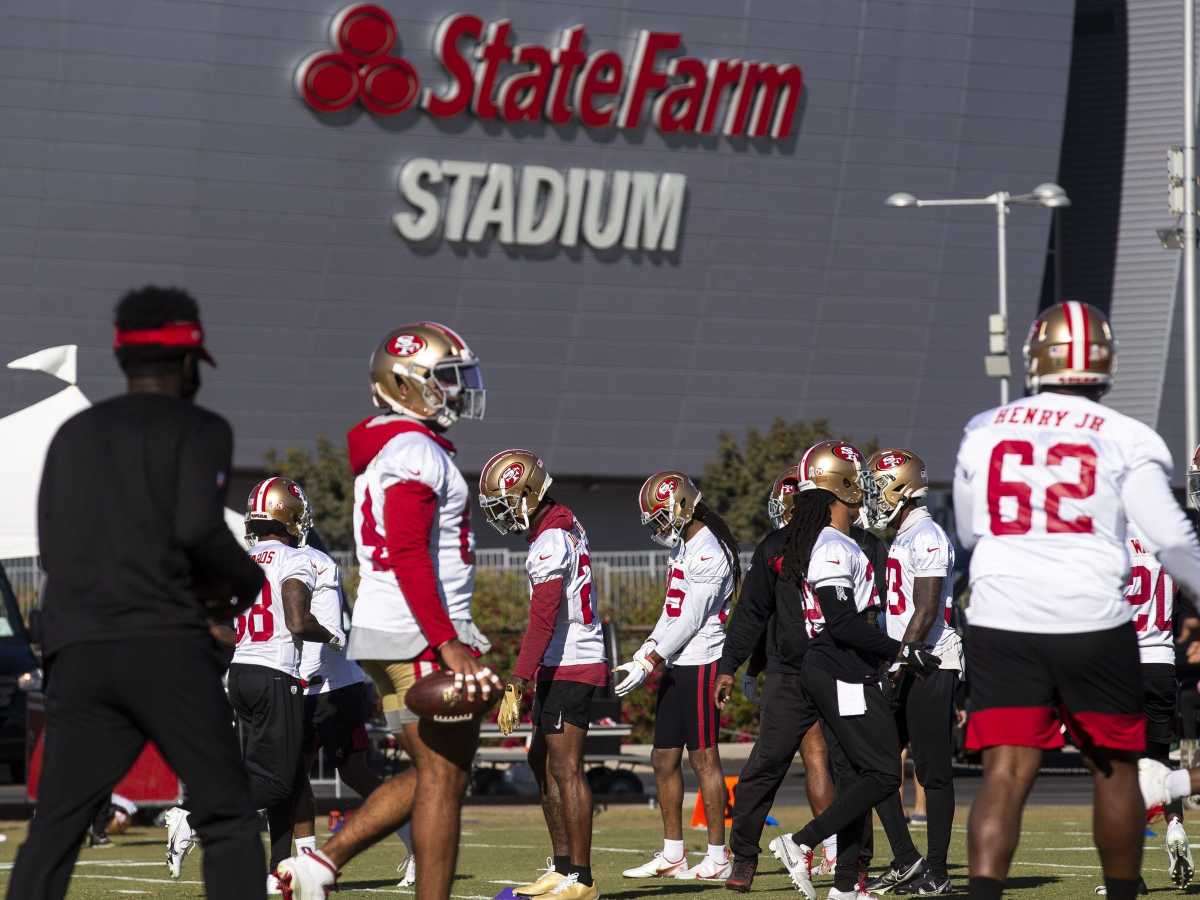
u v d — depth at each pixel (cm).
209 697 2019
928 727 3456
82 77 15325
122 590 1998
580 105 16650
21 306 15512
